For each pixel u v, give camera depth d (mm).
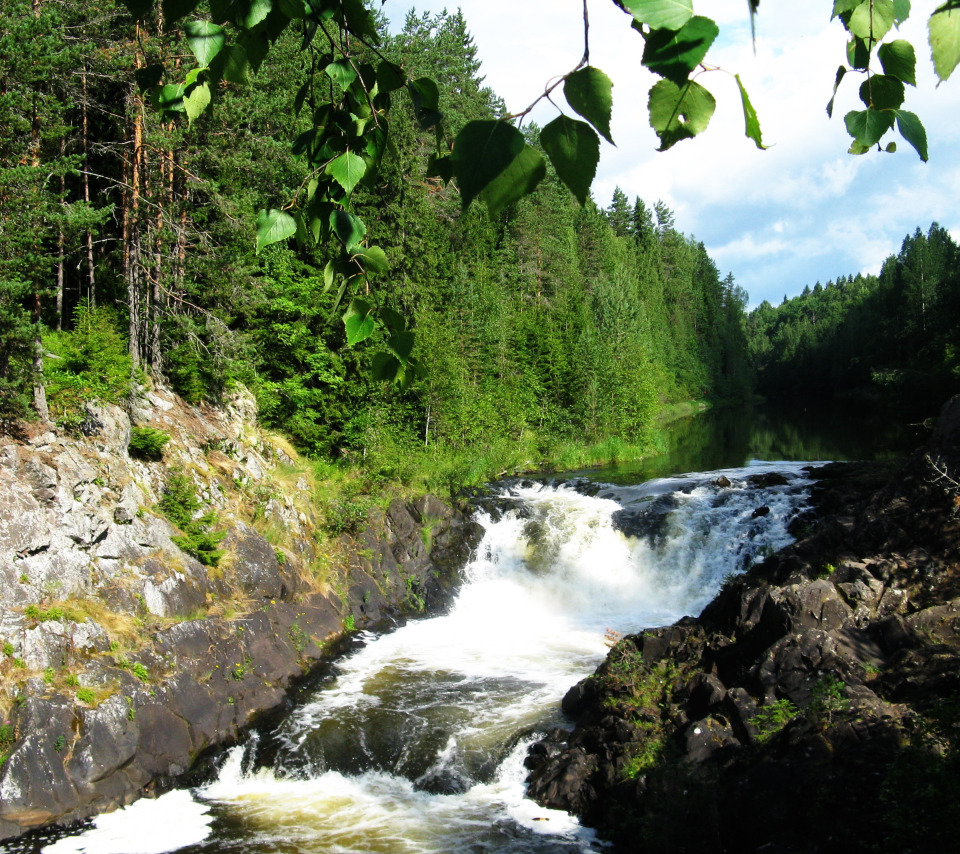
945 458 14297
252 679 15289
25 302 17922
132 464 16766
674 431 55094
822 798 8523
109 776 12023
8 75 14789
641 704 12430
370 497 24547
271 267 26312
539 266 58281
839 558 13500
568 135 1243
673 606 22297
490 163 1242
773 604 12172
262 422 25266
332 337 27047
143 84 1808
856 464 27250
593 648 18984
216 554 16734
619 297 61094
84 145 19547
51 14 15125
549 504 27281
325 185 1899
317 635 18375
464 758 13234
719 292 110438
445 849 10797
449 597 23000
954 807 7418
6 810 10961
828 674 10523
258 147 21297
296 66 22172
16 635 12344
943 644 10805
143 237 19688
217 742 13781
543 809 11547
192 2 1517
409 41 56094
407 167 32625
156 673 13680
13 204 14539
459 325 40188
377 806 12117
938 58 1352
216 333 21266
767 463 35094
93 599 13867
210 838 11234
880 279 91750
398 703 15539
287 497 21172
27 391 14672
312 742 13953
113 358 17453
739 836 9117
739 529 23391
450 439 33406
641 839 9875
